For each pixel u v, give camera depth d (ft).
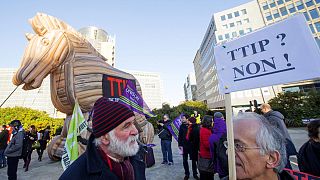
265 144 3.78
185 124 17.75
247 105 144.66
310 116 68.08
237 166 4.04
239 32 164.25
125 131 4.55
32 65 19.04
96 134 4.49
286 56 4.49
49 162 25.76
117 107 4.64
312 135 6.90
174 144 42.01
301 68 4.23
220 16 173.27
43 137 28.73
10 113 56.13
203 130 12.13
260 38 4.98
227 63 5.46
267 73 4.72
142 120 22.63
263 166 3.85
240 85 5.09
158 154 30.45
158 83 281.74
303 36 4.30
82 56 21.36
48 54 19.52
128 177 4.69
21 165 24.97
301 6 145.18
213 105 195.62
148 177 17.74
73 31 22.94
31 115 59.52
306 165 7.05
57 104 21.42
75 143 9.49
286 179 4.20
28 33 21.79
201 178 12.14
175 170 19.95
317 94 71.87
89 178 4.11
